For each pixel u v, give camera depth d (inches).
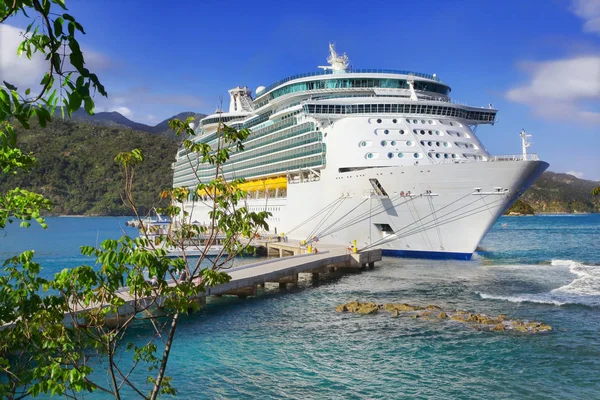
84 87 188.2
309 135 2171.5
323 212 2151.8
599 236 4247.0
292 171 2370.8
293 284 1599.4
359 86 2235.5
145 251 300.5
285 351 903.7
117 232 5108.3
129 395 719.1
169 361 854.5
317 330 1034.7
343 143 1995.6
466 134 2007.9
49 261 2527.1
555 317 1099.9
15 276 357.7
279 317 1152.8
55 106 191.8
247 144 2832.2
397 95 2194.9
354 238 2039.9
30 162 405.1
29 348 353.4
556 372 778.2
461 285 1515.7
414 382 754.8
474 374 779.4
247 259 2384.4
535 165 1668.3
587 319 1075.9
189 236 364.8
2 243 3718.0
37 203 405.4
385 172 1834.4
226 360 859.4
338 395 714.2
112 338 357.1
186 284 335.6
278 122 2449.6
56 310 335.0
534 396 697.6
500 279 1621.6
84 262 2458.2
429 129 1963.6
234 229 344.2
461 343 924.0
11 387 349.4
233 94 3912.4
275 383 758.5
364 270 1839.3
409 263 1914.4
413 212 1838.1
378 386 743.1
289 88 2388.0
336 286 1558.8
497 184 1689.2
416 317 1112.8
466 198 1739.7
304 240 2223.2
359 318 1123.3
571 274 1742.1
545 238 4001.0
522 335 962.7
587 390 711.7
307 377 781.3
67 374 310.2
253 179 2859.3
